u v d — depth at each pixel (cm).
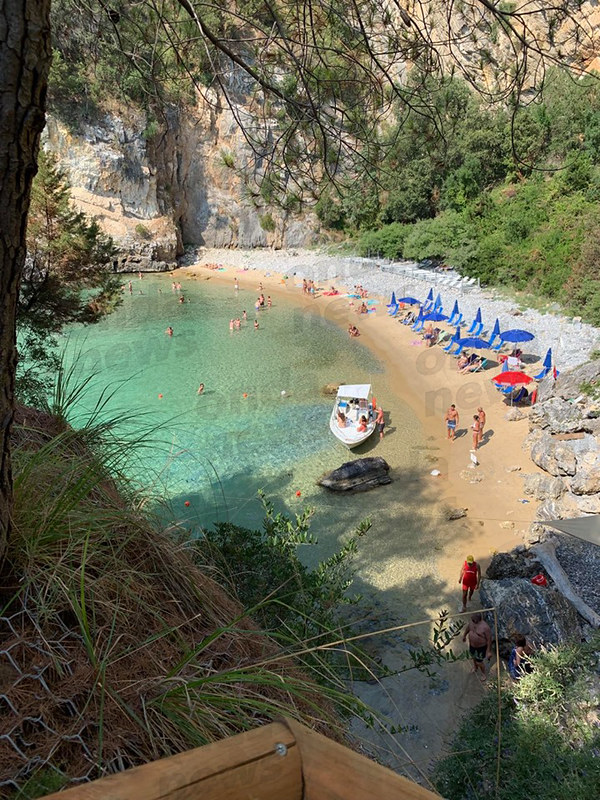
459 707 790
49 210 1120
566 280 2561
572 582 1016
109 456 288
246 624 236
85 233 1149
